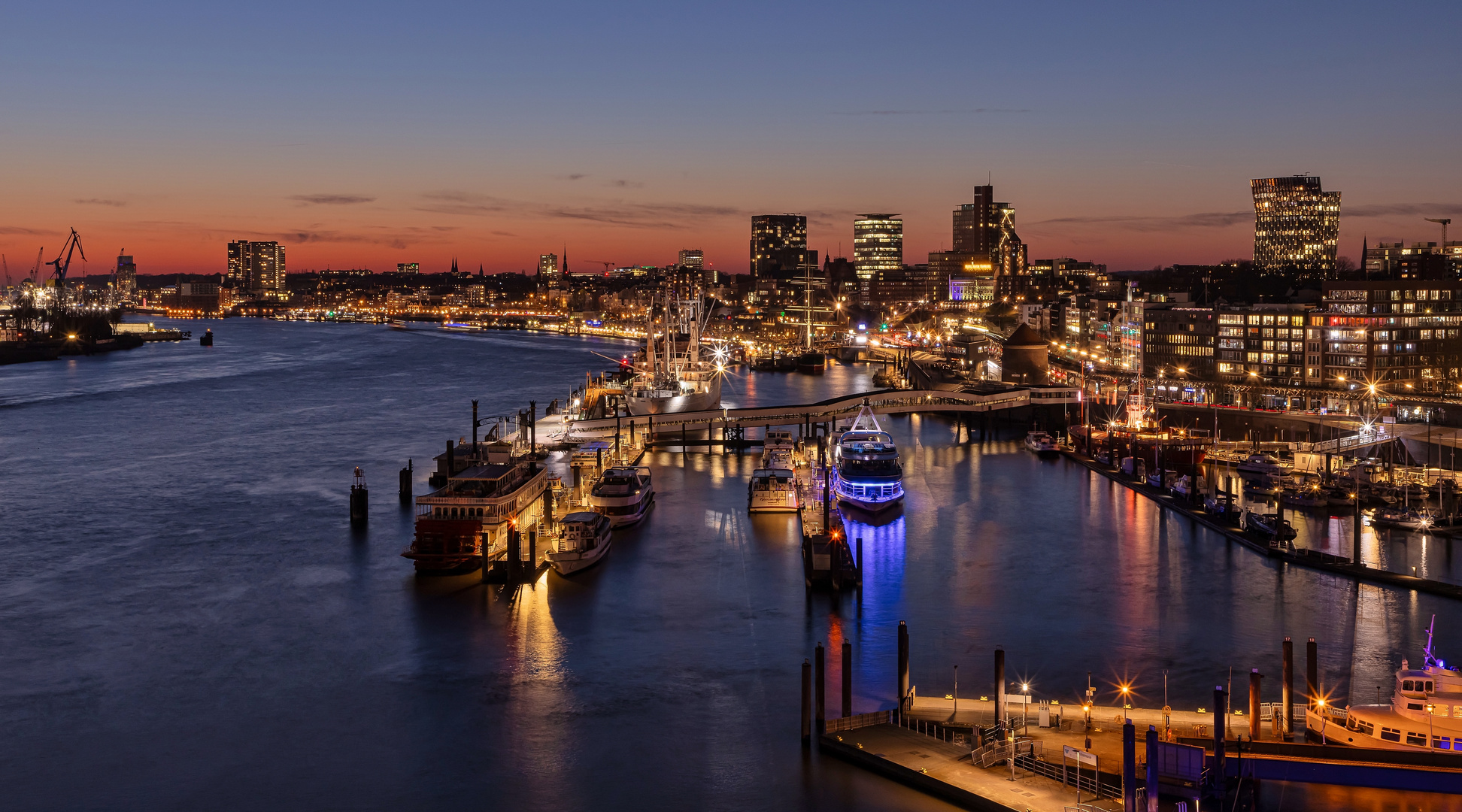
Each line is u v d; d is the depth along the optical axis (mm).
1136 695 110125
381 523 188125
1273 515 183500
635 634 131000
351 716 109562
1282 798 82938
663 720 107125
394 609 141000
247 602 144250
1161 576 153625
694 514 196125
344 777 97812
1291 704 94938
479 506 158375
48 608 142250
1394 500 194375
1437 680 88750
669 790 94000
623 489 187250
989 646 125312
